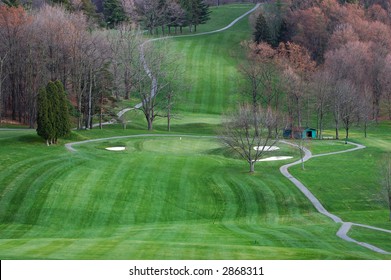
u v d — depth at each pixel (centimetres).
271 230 5434
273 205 6794
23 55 11669
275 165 8788
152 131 11344
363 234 5222
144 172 7500
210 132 12181
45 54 11344
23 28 11544
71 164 7456
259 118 9825
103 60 11488
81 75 11175
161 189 6950
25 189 6341
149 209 6344
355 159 9400
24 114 11825
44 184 6538
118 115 12975
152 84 12706
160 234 5078
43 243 4188
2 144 8138
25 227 5516
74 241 4338
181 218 6225
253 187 7369
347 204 6956
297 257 3744
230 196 6994
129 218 6041
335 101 12019
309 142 10875
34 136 8694
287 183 7662
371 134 12812
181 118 13438
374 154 9875
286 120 11381
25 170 6950
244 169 8338
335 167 8694
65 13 13000
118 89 13275
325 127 13700
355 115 12306
